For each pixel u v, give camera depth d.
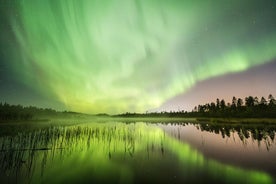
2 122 71.62
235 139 26.38
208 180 10.31
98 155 17.08
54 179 10.73
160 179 10.55
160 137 29.45
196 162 14.28
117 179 10.61
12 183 10.16
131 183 9.94
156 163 14.15
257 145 21.44
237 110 94.31
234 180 10.27
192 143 23.56
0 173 11.78
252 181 10.10
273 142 23.16
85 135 29.98
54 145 20.75
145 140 26.25
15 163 13.88
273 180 10.27
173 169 12.44
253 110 82.94
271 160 14.70
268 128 43.06
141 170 12.29
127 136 30.52
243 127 47.19
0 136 27.55
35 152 18.00
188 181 10.16
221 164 13.66
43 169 12.73
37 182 10.33
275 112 73.56
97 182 10.20
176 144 22.86
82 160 15.21
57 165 13.74
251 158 15.42
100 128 44.12
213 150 19.06
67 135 28.78
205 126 55.94
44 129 37.94
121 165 13.61
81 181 10.38
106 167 13.14
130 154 17.36
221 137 28.89
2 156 15.72
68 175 11.41
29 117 89.44
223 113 101.88
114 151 18.83
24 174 11.64
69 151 18.64
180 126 58.28
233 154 17.06
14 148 18.22
